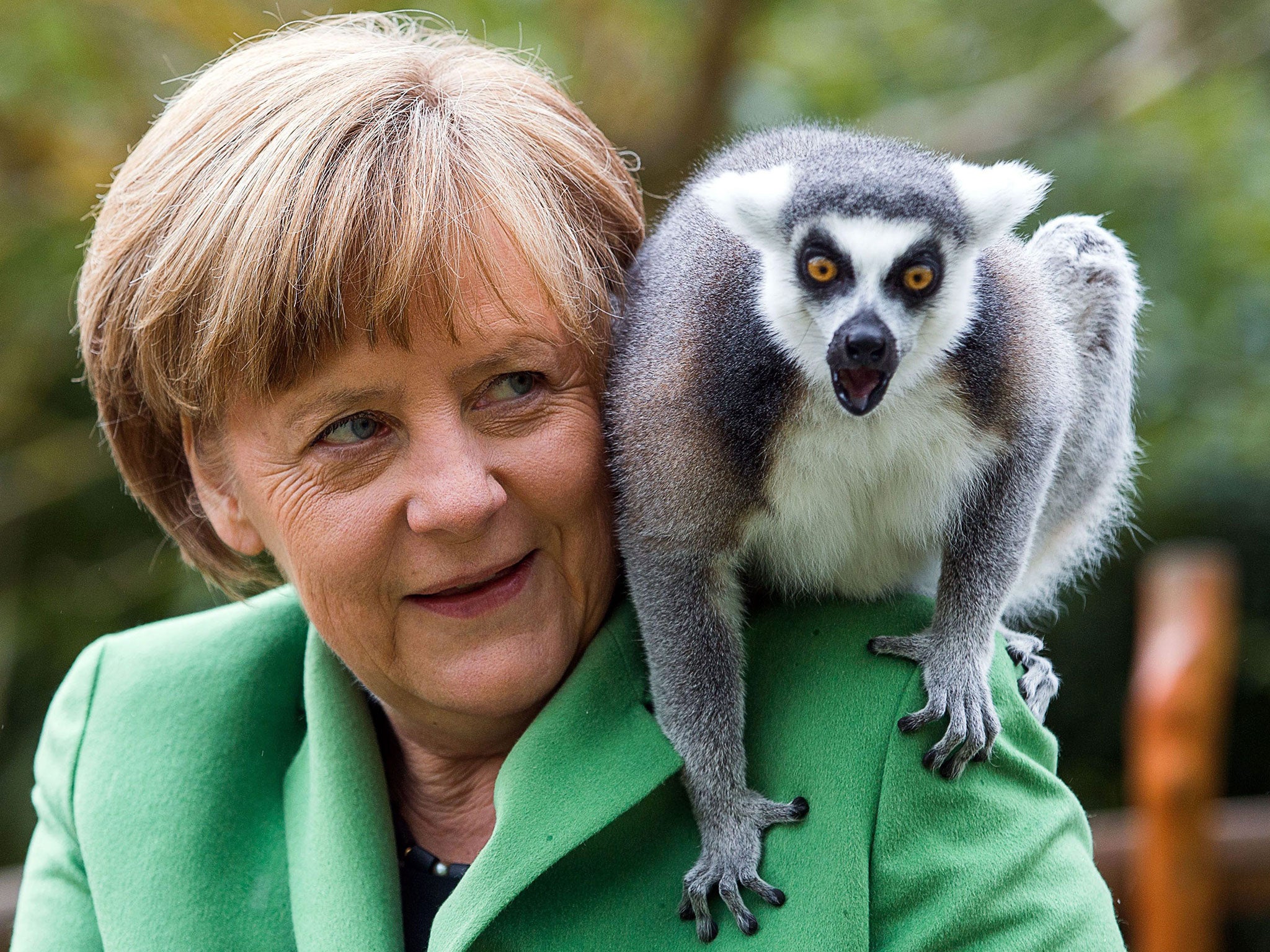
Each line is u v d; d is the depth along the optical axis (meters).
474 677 3.93
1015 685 4.35
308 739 4.39
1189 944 3.93
